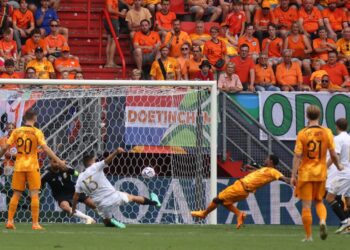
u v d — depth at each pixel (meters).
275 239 37.62
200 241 35.72
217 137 56.06
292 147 58.12
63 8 66.44
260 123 57.53
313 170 34.94
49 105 53.59
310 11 67.75
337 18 69.00
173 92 53.88
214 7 66.75
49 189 51.66
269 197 53.88
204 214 46.22
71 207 48.34
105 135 53.91
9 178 50.88
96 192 44.84
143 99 54.19
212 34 62.47
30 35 62.97
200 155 53.69
